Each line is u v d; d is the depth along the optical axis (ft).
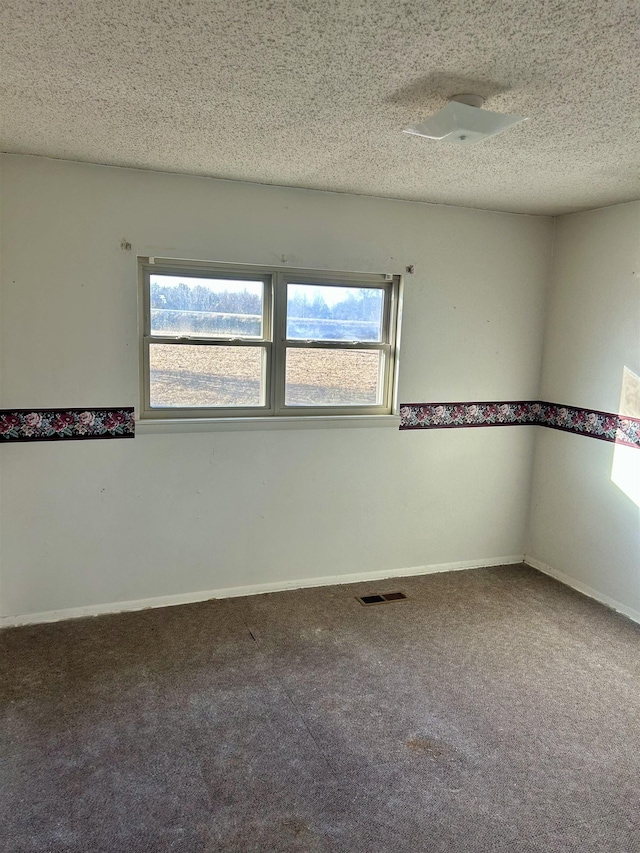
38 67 5.55
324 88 5.95
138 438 9.84
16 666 8.36
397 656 8.95
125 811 5.93
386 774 6.54
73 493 9.62
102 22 4.69
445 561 12.41
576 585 11.70
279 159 8.47
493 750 6.98
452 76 5.61
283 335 10.73
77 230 9.04
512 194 10.17
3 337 8.93
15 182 8.65
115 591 10.07
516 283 11.99
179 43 5.05
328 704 7.73
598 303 11.07
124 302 9.45
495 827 5.87
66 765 6.50
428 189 10.02
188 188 9.51
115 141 7.84
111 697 7.71
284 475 10.85
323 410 11.21
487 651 9.18
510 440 12.56
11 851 5.45
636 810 6.15
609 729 7.41
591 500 11.34
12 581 9.48
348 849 5.57
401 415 11.51
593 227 11.10
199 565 10.53
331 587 11.37
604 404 10.99
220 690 7.95
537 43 4.92
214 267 10.14
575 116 6.53
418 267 11.16
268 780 6.40
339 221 10.48
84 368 9.40
